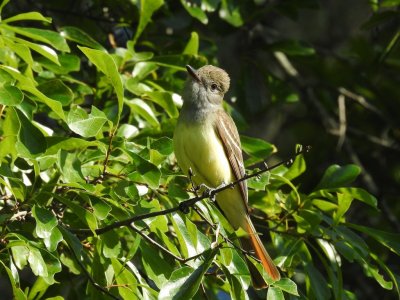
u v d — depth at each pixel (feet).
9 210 30.37
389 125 59.11
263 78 50.01
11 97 27.43
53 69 35.94
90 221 28.32
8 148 29.09
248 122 51.37
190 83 37.19
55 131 40.65
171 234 35.65
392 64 58.08
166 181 32.35
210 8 42.70
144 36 45.14
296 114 64.13
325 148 58.80
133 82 35.86
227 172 35.17
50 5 48.75
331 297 37.29
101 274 30.83
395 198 58.08
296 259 36.32
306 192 56.49
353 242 33.53
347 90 59.47
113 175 30.09
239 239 34.88
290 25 67.51
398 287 33.01
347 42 63.98
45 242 26.81
